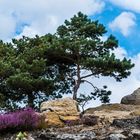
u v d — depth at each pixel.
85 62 35.69
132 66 36.12
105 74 36.59
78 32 38.62
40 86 34.38
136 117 20.80
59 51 36.03
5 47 38.12
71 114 22.80
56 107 22.92
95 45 36.41
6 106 34.66
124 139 18.08
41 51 36.28
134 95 31.73
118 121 20.27
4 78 35.50
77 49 35.91
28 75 34.38
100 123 21.66
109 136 18.14
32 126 20.09
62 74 38.47
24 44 38.66
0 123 19.58
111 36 37.78
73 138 18.28
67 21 39.00
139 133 18.39
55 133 18.95
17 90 34.91
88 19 39.69
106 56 35.56
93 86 38.59
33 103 35.66
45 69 35.66
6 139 18.89
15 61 35.69
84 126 20.94
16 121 19.80
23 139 16.64
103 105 29.42
